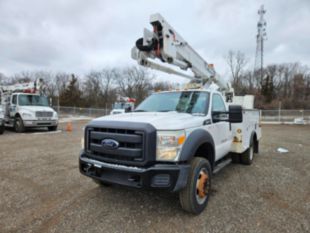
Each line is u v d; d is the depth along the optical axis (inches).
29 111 437.4
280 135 476.1
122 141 98.6
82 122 848.3
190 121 110.2
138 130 95.3
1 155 236.1
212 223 101.3
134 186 94.2
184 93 153.4
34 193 135.1
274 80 1999.3
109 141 101.3
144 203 121.6
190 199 103.5
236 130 173.8
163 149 95.5
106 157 104.0
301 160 230.2
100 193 135.4
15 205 118.9
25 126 435.8
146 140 93.7
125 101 978.7
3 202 122.4
